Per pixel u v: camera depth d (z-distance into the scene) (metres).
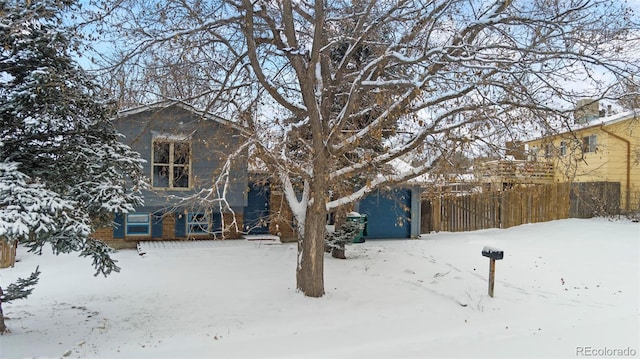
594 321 7.29
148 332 6.63
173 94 9.89
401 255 13.94
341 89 10.12
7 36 5.63
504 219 20.17
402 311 7.89
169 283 9.92
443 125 8.59
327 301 8.44
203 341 6.19
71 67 6.41
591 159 20.67
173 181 14.48
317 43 7.73
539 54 8.03
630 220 18.81
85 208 6.45
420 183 15.58
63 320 7.26
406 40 8.04
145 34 7.95
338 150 8.37
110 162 6.72
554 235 16.62
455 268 11.92
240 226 16.20
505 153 8.99
